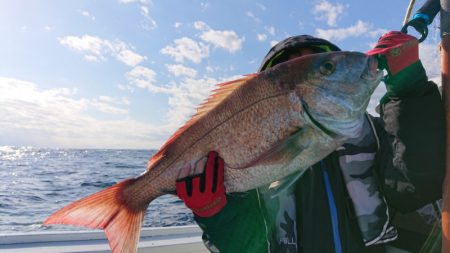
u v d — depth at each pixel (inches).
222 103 25.7
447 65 22.2
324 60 23.5
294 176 23.5
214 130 25.6
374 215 26.1
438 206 28.1
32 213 136.9
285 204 26.8
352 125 23.1
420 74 23.0
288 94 23.8
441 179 22.9
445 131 22.5
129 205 28.2
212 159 24.9
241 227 25.8
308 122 23.2
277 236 26.2
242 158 24.6
